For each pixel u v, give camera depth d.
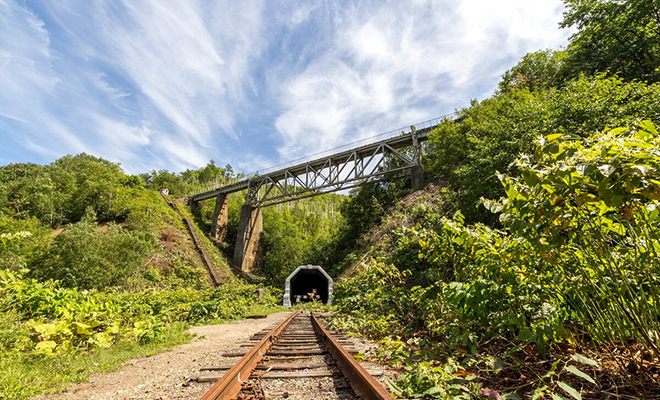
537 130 11.66
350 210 45.94
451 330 4.35
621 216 2.35
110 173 71.56
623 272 2.68
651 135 2.11
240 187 64.75
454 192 19.56
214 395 2.79
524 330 3.02
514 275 3.53
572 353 3.23
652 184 1.93
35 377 4.19
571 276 3.01
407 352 4.27
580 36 24.34
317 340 7.47
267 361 5.10
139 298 14.47
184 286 37.38
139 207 57.41
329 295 26.34
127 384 4.10
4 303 7.87
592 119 10.58
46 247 29.44
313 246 54.38
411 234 6.48
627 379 2.40
